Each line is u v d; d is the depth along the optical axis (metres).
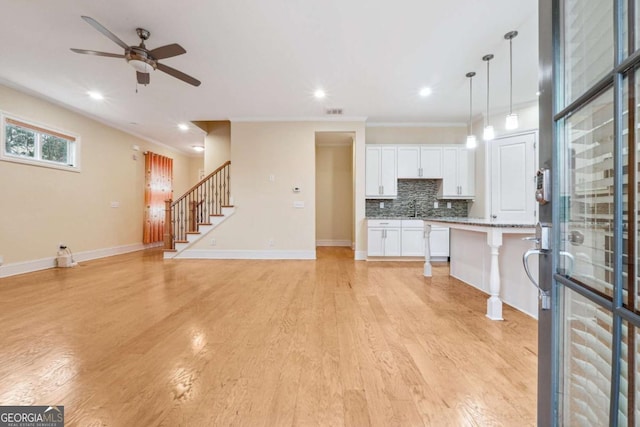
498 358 1.85
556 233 0.88
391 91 4.21
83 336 2.16
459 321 2.47
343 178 7.34
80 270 4.47
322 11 2.53
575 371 0.83
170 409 1.38
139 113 5.15
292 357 1.86
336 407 1.39
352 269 4.63
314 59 3.32
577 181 0.83
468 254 3.70
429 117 5.45
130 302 2.95
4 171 3.94
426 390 1.52
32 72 3.61
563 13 0.87
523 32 2.82
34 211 4.32
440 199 5.81
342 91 4.22
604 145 0.73
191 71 3.60
